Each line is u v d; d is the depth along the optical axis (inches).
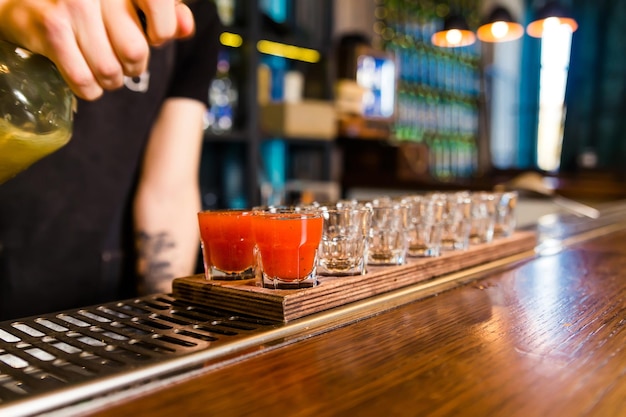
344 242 36.5
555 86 304.2
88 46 30.6
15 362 24.9
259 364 24.9
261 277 33.7
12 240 57.1
